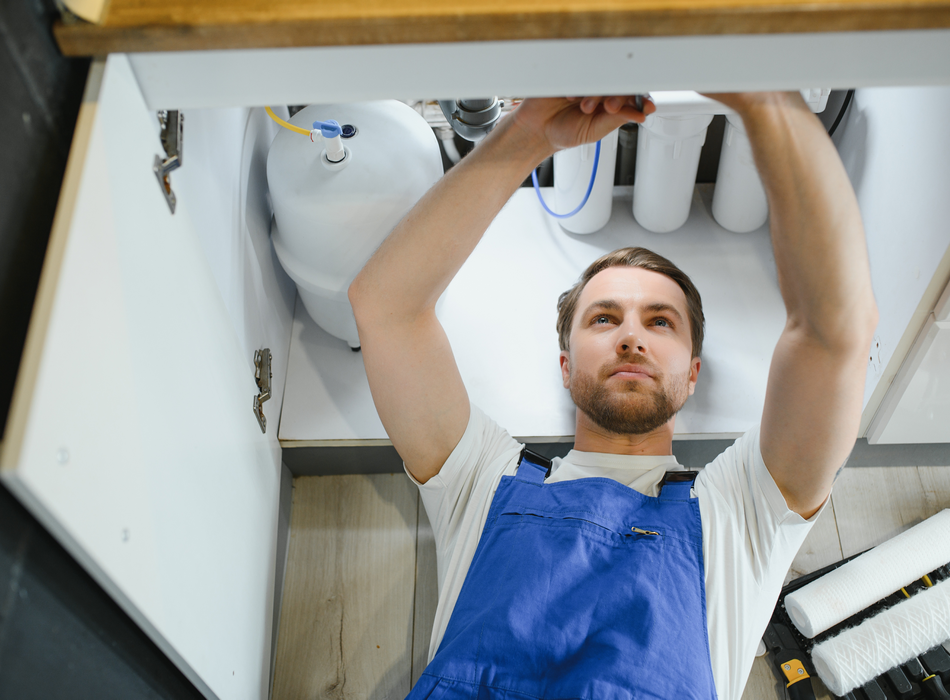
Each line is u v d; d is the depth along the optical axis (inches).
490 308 61.4
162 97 29.4
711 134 65.2
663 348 48.3
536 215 66.3
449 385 45.2
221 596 37.5
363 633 53.9
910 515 56.9
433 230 39.3
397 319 41.9
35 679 24.1
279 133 49.2
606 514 43.4
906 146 47.3
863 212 54.4
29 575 23.6
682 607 40.2
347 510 59.3
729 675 40.5
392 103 49.8
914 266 46.3
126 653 30.8
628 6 25.7
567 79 28.4
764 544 42.5
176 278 32.9
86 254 23.6
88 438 22.9
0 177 23.2
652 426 47.4
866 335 35.8
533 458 48.3
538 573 41.5
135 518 26.4
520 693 38.3
